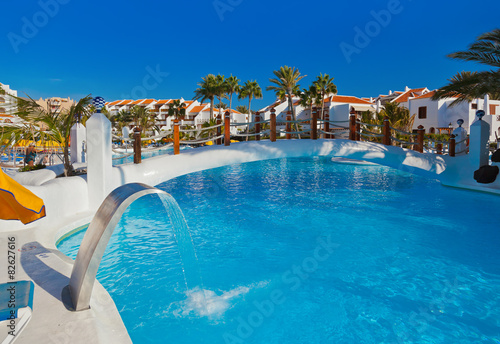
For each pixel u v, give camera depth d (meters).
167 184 12.79
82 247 2.94
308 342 3.15
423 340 3.18
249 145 10.94
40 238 5.00
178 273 4.61
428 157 12.59
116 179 7.79
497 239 6.15
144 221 7.30
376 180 13.68
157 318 3.49
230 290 4.16
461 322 3.49
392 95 49.69
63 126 8.48
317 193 10.78
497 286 4.32
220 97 53.41
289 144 11.43
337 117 41.88
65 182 6.49
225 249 5.67
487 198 9.88
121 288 4.16
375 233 6.52
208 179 14.06
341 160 21.73
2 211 2.92
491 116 35.22
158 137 9.87
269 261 5.15
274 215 7.95
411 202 9.38
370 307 3.82
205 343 3.08
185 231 4.20
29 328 2.56
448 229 6.79
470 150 11.66
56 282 3.45
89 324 2.65
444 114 37.66
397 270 4.83
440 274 4.70
